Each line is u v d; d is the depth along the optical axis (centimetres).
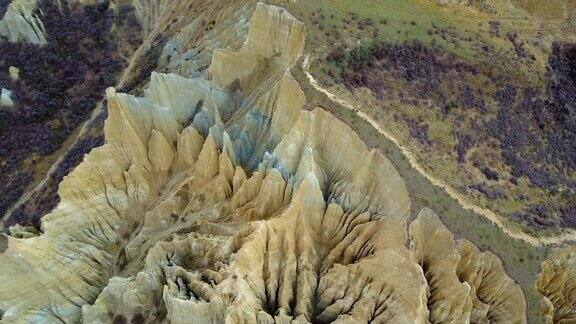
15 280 4712
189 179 5053
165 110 5400
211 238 4447
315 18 5206
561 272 4469
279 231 4234
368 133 4434
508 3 6062
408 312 3834
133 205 5391
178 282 4266
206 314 4038
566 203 4834
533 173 4941
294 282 4172
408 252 3931
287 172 4553
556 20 6072
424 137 4678
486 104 5181
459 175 4581
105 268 5119
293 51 5166
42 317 4766
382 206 4291
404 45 5253
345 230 4328
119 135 5391
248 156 4988
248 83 5566
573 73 5794
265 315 3950
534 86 5466
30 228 5403
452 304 3991
